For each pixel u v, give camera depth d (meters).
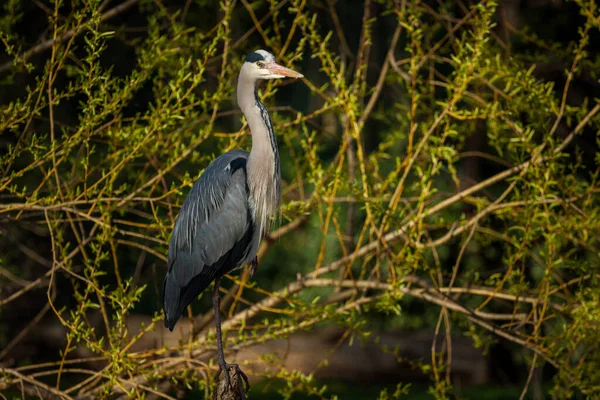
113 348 9.81
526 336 10.59
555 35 15.84
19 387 10.97
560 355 11.05
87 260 9.66
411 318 22.16
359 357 20.97
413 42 10.73
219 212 9.04
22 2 14.05
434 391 10.61
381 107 12.61
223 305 11.98
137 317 22.33
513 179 10.50
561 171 10.43
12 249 14.84
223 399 8.67
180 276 9.28
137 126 10.52
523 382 19.62
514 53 13.12
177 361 10.48
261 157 8.97
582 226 10.12
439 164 10.23
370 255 11.22
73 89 9.51
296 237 25.20
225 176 9.08
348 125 10.98
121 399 11.27
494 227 15.14
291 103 28.97
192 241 9.17
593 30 15.70
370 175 11.06
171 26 11.58
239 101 9.02
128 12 14.27
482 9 10.03
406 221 11.24
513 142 10.69
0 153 12.76
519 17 15.86
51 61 9.40
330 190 10.66
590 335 10.22
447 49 11.91
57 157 11.82
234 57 11.68
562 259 10.49
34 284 11.16
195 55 12.03
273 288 25.00
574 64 10.33
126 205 10.59
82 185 11.62
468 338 21.47
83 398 11.08
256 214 9.11
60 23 11.97
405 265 10.60
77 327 9.54
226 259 9.17
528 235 10.27
